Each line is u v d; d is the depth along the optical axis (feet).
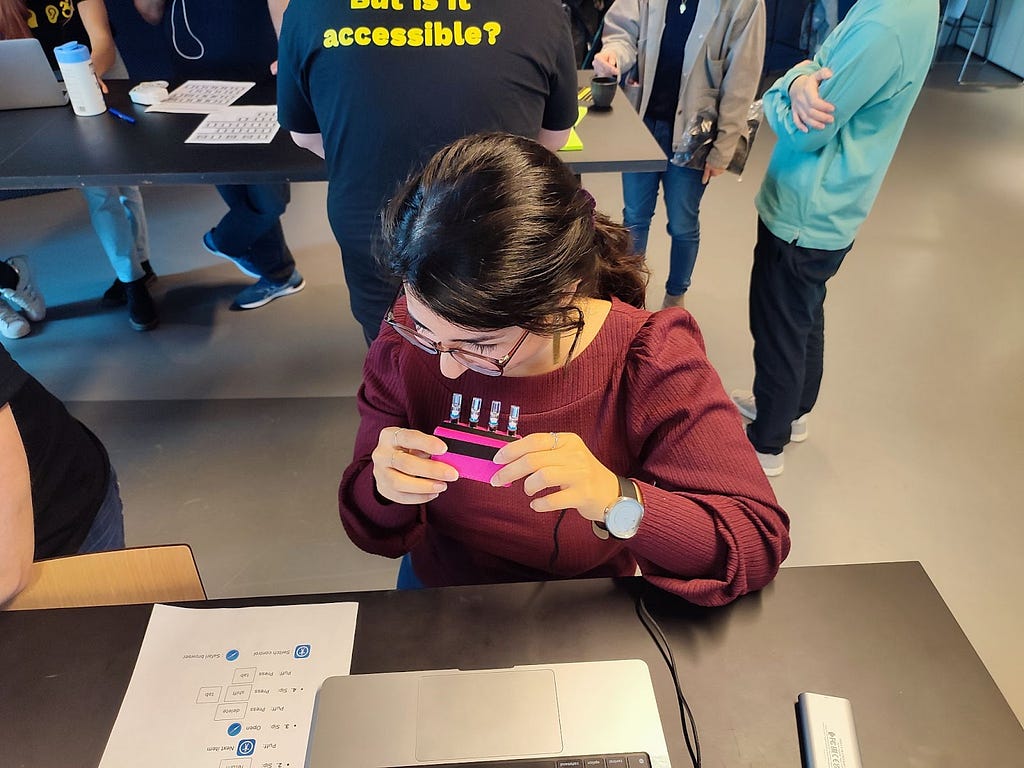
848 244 5.52
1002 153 13.07
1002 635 5.46
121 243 8.04
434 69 4.39
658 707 2.40
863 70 4.67
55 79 6.75
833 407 7.61
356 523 3.00
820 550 6.15
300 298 9.31
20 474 2.69
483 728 2.30
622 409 2.83
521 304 2.08
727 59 7.13
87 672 2.52
